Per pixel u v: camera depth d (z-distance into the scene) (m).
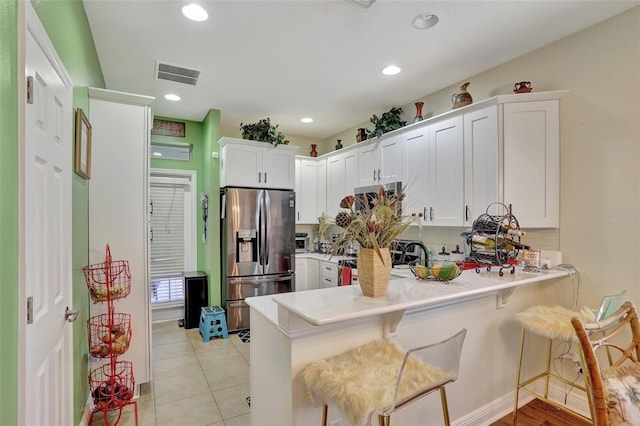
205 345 3.47
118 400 2.05
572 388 2.28
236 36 2.37
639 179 2.01
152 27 2.26
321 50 2.56
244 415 2.20
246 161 4.04
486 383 2.10
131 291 2.43
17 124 0.98
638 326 1.50
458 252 3.04
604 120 2.16
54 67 1.42
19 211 0.98
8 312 0.91
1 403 0.87
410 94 3.46
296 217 4.77
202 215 4.51
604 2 1.98
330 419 1.50
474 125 2.65
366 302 1.46
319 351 1.48
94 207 2.33
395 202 1.64
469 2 1.98
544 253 2.39
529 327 1.93
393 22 2.19
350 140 4.79
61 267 1.55
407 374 1.25
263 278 4.06
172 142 4.39
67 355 1.65
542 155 2.38
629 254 2.05
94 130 2.35
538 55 2.53
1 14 0.88
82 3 1.99
